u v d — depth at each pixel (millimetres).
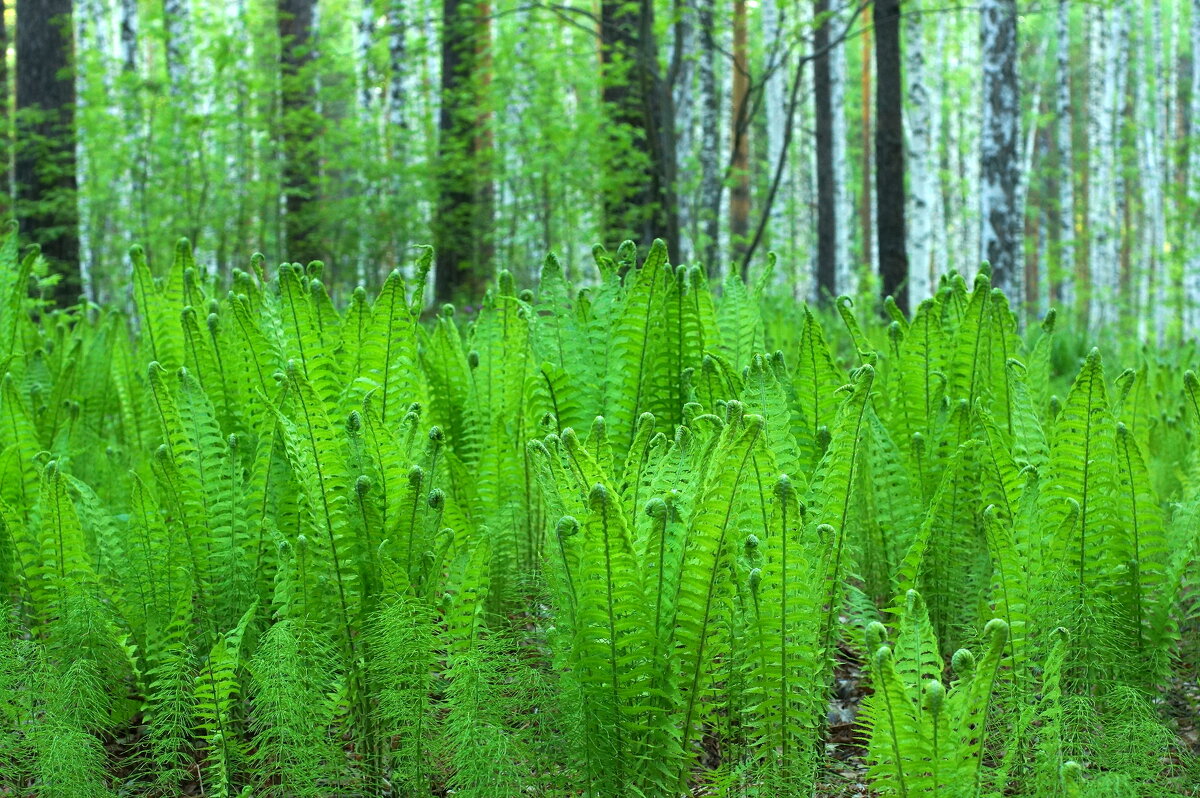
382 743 2125
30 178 9859
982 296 2971
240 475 2340
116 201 12047
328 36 12242
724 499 1748
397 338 2668
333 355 2777
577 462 1881
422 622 2002
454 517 2441
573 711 1854
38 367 3707
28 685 2045
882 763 1740
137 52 18891
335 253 12711
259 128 12234
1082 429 2252
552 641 1980
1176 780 1970
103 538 2383
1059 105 27859
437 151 13430
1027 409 2557
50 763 1881
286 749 1939
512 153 13406
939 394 3021
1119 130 30422
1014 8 13562
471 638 2020
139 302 3238
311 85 13211
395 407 2713
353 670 2146
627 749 1848
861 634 2359
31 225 9711
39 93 10273
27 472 2736
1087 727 1951
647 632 1821
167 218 12133
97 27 20922
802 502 2215
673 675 1862
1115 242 28703
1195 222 22266
